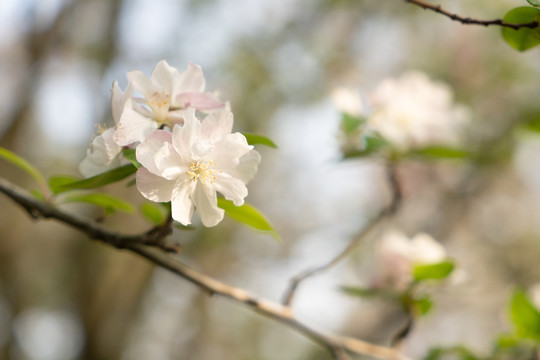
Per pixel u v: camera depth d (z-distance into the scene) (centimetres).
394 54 720
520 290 238
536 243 847
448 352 256
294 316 207
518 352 249
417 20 676
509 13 149
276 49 665
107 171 143
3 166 723
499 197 802
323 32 687
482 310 829
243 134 147
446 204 714
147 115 146
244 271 849
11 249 795
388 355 228
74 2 685
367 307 634
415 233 697
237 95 663
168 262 189
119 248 176
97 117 663
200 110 149
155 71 150
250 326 954
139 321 820
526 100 666
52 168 768
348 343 214
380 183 757
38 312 853
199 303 927
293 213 809
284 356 928
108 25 668
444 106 303
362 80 716
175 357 934
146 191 137
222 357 952
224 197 151
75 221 181
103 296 729
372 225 239
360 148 275
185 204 138
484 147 653
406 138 281
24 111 712
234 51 647
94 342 715
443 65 702
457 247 806
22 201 182
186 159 138
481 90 682
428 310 251
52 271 837
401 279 267
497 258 838
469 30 690
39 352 873
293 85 670
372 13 683
